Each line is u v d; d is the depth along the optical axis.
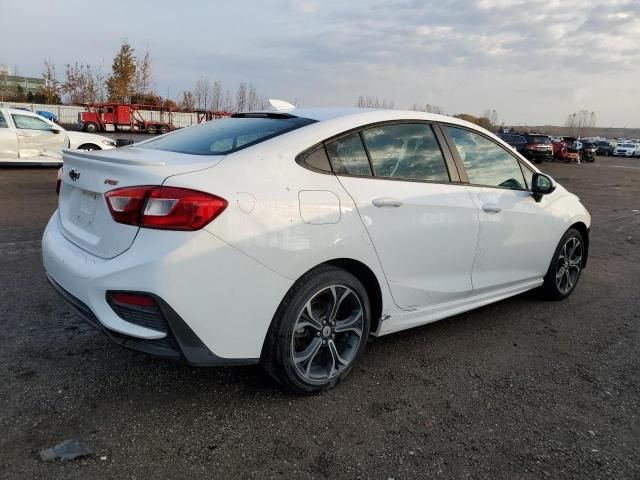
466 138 3.68
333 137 2.89
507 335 3.86
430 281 3.31
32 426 2.45
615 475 2.31
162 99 47.88
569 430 2.65
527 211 3.99
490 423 2.68
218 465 2.25
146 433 2.44
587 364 3.43
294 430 2.53
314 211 2.63
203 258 2.31
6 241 5.81
